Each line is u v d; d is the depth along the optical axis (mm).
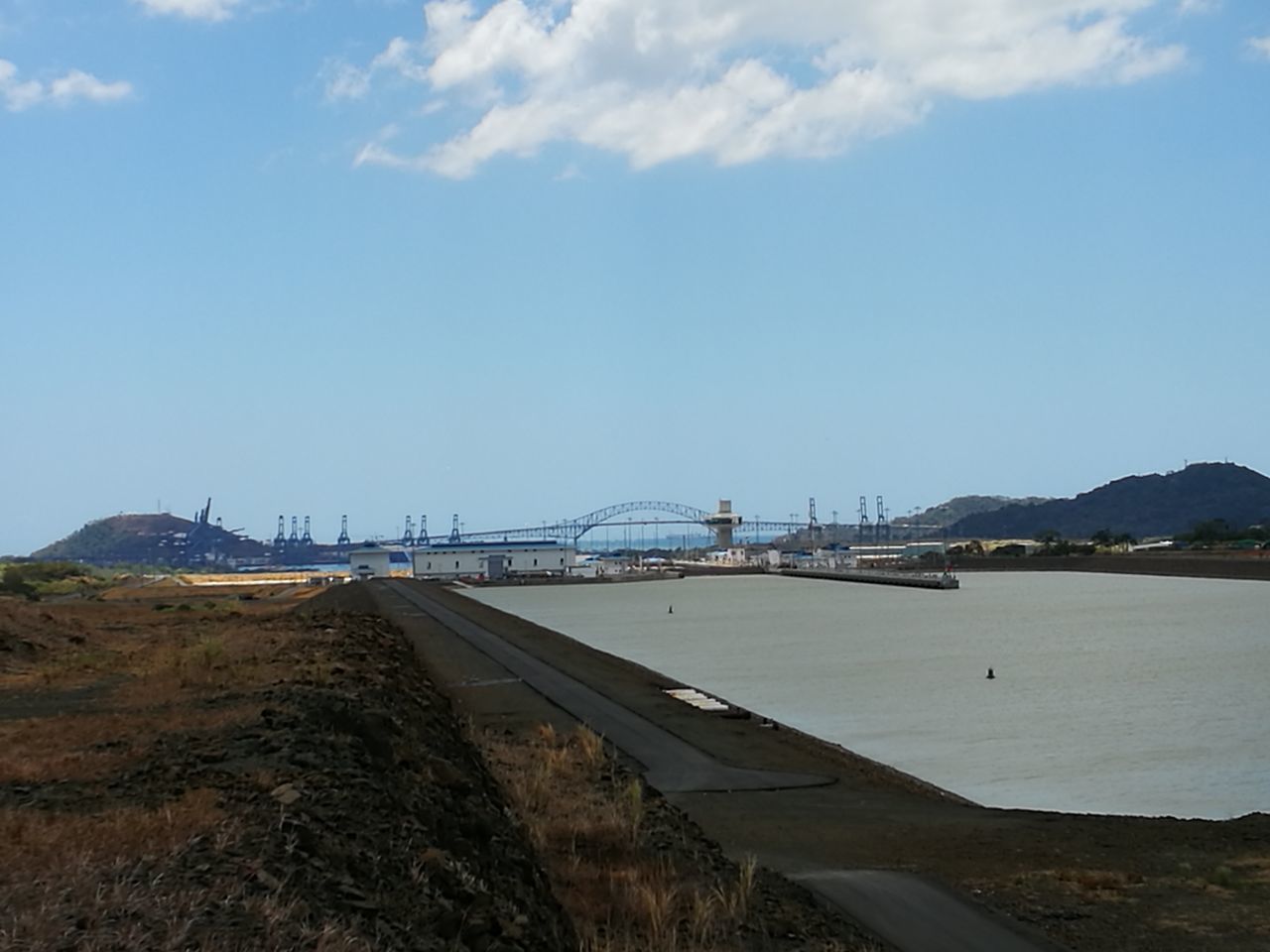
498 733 30859
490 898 10523
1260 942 14570
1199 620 103438
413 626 78250
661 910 13477
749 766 29125
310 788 11461
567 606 153125
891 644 83688
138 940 6902
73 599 114000
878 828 21891
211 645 26812
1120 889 17141
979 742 40438
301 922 7680
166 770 12398
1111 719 45812
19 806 10719
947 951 14273
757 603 154500
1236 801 30641
